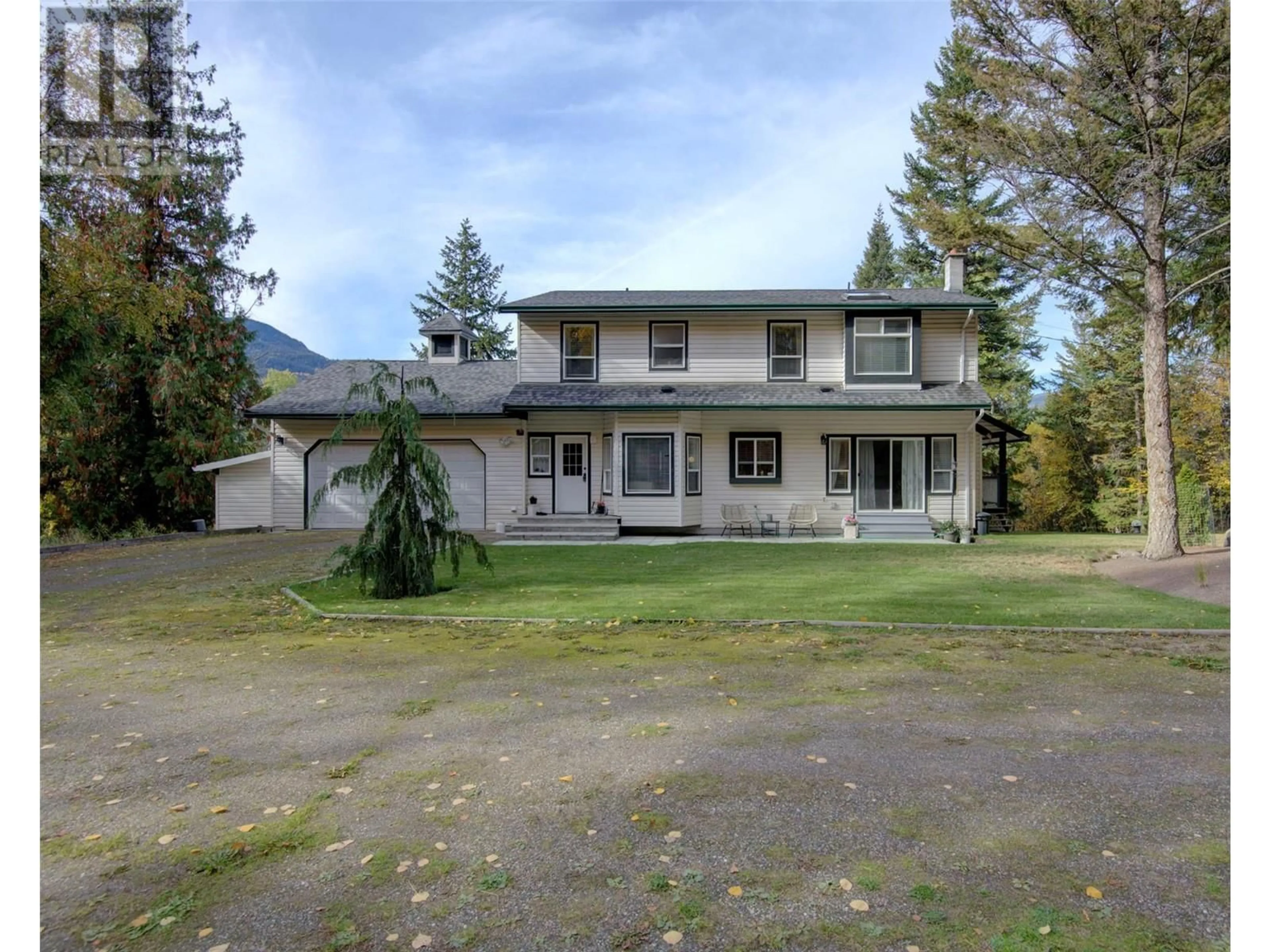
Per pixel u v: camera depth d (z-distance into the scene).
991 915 2.63
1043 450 35.72
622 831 3.30
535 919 2.63
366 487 9.78
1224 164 12.66
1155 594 9.60
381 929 2.58
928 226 20.64
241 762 4.19
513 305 19.31
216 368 25.67
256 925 2.63
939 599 9.20
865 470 18.98
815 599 9.27
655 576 11.59
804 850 3.12
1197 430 26.64
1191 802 3.54
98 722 4.89
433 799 3.67
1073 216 13.63
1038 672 5.89
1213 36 11.41
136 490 24.77
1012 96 13.11
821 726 4.67
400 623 8.12
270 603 9.42
